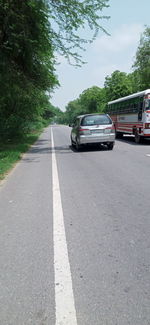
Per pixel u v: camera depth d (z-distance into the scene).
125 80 64.31
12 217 4.55
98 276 2.79
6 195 5.92
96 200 5.34
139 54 33.97
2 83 13.44
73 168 8.95
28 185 6.77
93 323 2.17
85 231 3.89
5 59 12.56
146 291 2.54
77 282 2.70
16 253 3.31
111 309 2.31
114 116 24.11
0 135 17.59
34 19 12.20
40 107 23.39
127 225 4.06
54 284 2.68
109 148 13.97
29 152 14.18
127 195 5.61
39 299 2.46
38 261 3.11
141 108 16.45
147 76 33.94
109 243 3.50
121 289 2.57
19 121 20.38
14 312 2.31
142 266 2.96
